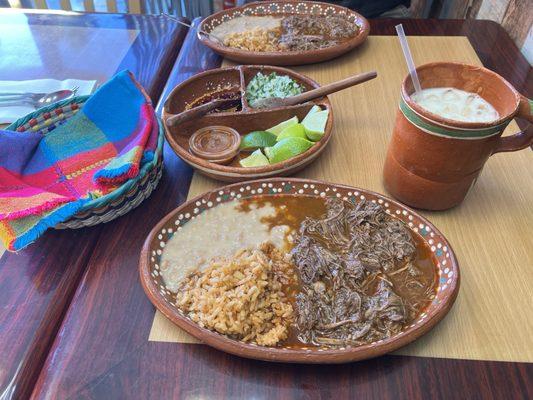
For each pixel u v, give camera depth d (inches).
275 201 35.7
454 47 55.4
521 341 27.7
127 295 30.8
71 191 36.4
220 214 34.8
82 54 57.1
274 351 25.3
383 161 40.5
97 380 26.5
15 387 26.4
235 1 88.3
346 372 26.5
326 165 40.2
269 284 30.3
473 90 34.5
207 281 29.7
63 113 40.4
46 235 35.0
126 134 39.6
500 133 30.0
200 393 25.9
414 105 29.9
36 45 59.0
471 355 27.1
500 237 33.8
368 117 45.4
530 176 38.5
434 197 33.9
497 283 30.8
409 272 30.8
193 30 61.0
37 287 31.5
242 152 40.9
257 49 54.0
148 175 35.6
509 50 54.6
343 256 32.2
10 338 28.6
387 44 56.4
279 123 43.1
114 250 33.9
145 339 28.3
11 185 35.3
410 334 25.8
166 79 53.5
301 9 60.9
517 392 25.5
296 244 33.3
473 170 31.9
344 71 52.0
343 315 28.6
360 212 33.7
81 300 30.6
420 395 25.6
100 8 95.6
